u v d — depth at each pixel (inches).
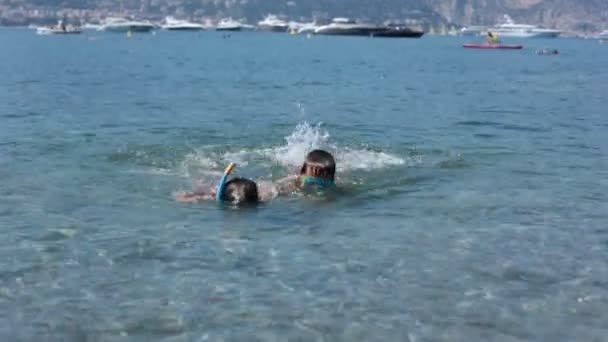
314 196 390.9
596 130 665.6
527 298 256.2
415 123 700.0
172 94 985.5
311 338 225.1
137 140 555.2
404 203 379.6
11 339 222.2
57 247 300.4
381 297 255.0
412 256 295.4
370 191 404.5
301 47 3853.3
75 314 239.1
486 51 3745.1
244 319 237.0
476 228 335.6
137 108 791.7
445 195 396.8
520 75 1663.4
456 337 227.1
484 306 249.1
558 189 414.6
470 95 1059.9
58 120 670.5
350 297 254.5
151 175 436.1
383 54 2994.6
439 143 570.3
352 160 486.6
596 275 277.9
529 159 506.0
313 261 287.7
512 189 413.1
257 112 780.0
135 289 258.8
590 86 1306.6
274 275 273.0
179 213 353.7
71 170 443.5
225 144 544.7
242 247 303.3
